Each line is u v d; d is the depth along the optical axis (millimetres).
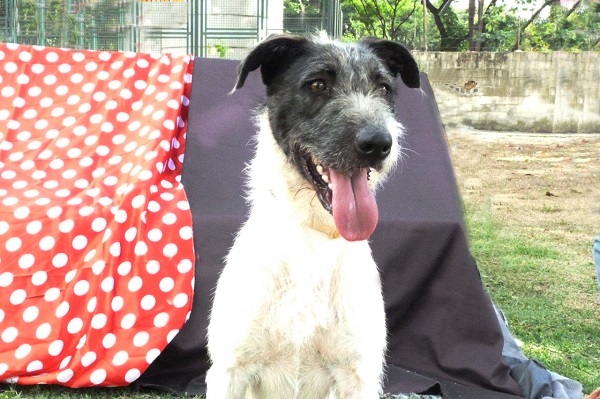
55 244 1493
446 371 1552
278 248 1241
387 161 1237
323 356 1264
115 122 1695
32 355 1445
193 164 1662
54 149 1653
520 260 2551
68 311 1467
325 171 1236
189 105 1757
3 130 1678
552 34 6559
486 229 3051
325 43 1337
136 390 1501
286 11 5613
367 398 1254
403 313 1569
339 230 1212
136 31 4578
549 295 2137
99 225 1516
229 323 1242
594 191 3818
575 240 2893
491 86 5758
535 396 1479
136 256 1504
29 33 4359
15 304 1466
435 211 1572
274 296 1237
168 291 1504
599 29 6133
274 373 1268
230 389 1244
